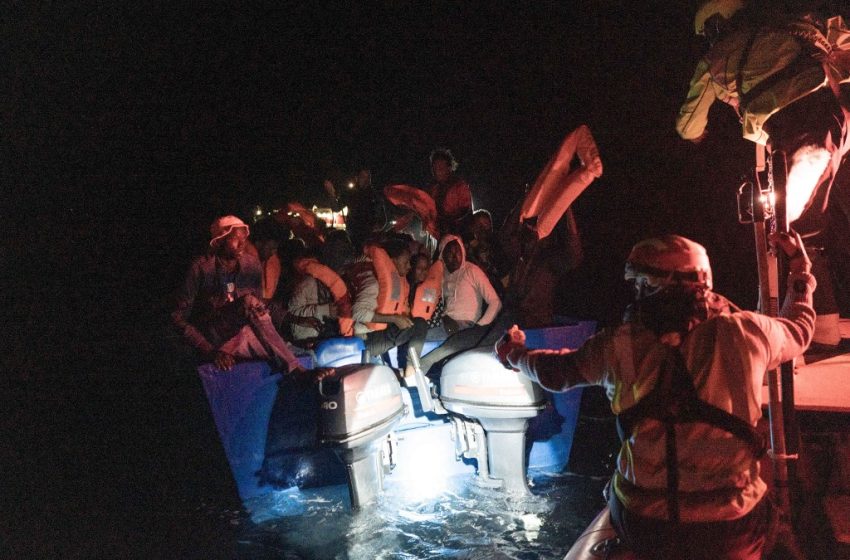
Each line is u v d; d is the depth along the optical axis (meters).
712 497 1.96
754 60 2.68
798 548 2.29
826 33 2.72
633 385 2.03
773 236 2.32
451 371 4.41
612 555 2.26
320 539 3.93
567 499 4.30
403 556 3.67
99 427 6.52
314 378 4.21
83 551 3.99
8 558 3.95
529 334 4.75
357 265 5.04
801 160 2.62
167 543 4.02
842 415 2.63
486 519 4.06
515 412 4.21
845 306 5.21
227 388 4.43
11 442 6.18
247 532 4.09
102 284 16.77
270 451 4.59
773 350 2.07
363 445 4.19
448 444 4.73
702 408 1.95
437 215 6.23
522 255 5.04
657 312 2.05
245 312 4.53
